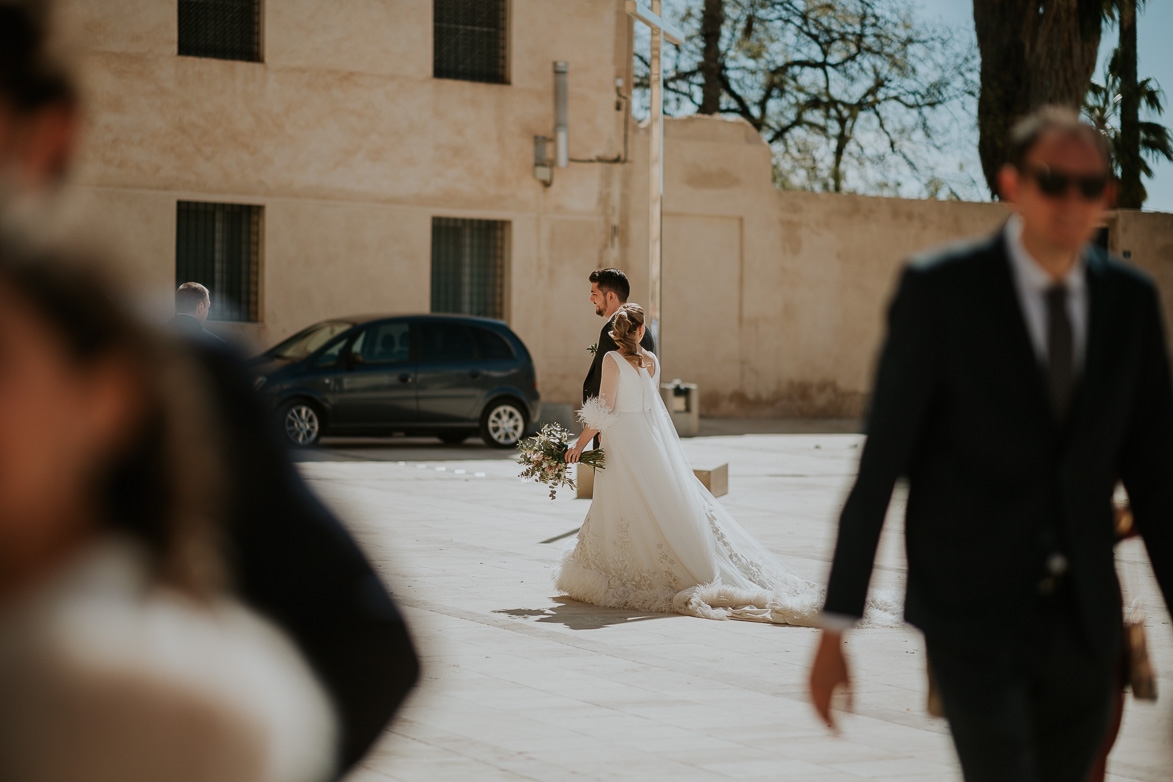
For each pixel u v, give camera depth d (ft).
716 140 88.02
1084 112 114.01
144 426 2.89
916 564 9.04
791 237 90.17
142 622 2.73
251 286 77.61
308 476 5.74
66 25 4.48
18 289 2.64
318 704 3.24
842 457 64.64
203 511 3.04
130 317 2.81
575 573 26.53
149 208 74.74
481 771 14.69
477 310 82.48
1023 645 8.68
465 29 81.82
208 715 2.62
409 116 79.71
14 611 2.68
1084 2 93.81
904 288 8.89
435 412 64.03
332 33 78.07
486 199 81.56
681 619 24.90
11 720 2.53
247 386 5.52
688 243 87.76
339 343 63.10
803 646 22.49
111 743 2.54
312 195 78.02
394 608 5.76
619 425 26.17
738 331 89.15
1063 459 8.68
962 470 8.80
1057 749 9.21
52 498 2.78
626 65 85.40
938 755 15.72
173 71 75.05
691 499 26.18
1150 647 22.71
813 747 16.01
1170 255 98.37
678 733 16.57
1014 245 8.91
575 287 83.66
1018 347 8.65
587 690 18.85
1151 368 9.04
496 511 41.22
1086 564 8.74
